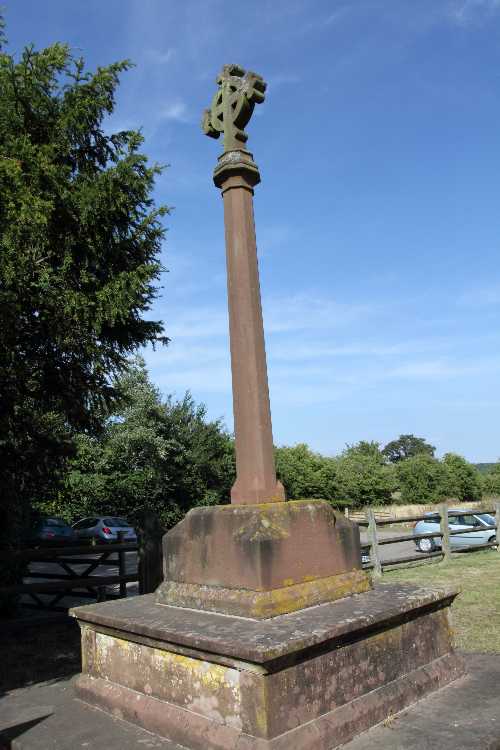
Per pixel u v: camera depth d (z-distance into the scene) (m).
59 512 22.41
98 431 7.29
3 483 6.79
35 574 7.99
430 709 3.46
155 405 24.58
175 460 24.67
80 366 6.61
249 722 2.87
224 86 4.68
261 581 3.47
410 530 26.64
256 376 4.11
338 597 3.82
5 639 6.39
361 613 3.43
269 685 2.85
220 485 26.84
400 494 46.91
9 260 5.51
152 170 6.74
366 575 4.16
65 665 5.25
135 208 6.80
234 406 4.17
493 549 13.45
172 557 4.11
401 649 3.65
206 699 3.12
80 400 6.82
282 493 4.04
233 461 27.25
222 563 3.71
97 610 3.98
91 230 6.47
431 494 44.59
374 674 3.41
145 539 7.52
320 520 3.97
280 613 3.43
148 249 6.95
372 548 10.39
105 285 6.33
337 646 3.22
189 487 25.25
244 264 4.31
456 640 5.49
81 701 3.96
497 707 3.45
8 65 6.16
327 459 41.59
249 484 3.98
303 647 2.95
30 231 5.66
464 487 45.53
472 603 7.30
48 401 6.79
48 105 6.35
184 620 3.49
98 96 6.66
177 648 3.27
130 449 23.48
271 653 2.79
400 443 95.25
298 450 39.72
